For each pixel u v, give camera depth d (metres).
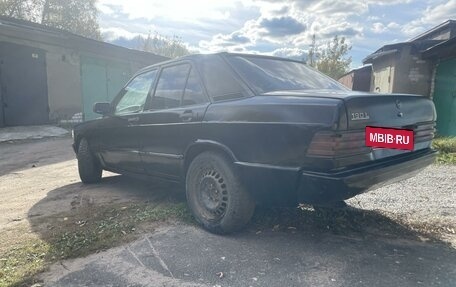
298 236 3.24
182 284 2.46
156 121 3.94
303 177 2.62
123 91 4.90
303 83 3.52
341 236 3.24
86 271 2.65
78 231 3.40
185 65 3.87
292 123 2.66
